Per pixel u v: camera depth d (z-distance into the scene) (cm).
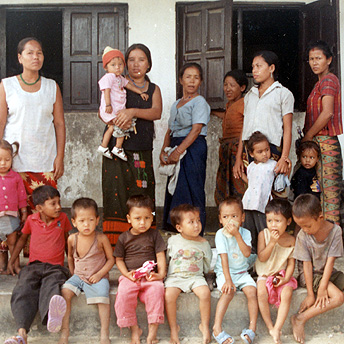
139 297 295
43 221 320
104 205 367
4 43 585
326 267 298
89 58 565
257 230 352
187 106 398
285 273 307
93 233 309
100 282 296
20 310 279
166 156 403
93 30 564
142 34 561
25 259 377
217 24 533
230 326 304
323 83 380
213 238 441
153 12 558
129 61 375
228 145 434
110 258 308
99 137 566
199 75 401
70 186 570
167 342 288
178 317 300
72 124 567
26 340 273
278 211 301
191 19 550
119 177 364
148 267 292
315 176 384
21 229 348
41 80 358
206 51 540
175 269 306
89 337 295
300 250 304
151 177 376
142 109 367
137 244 308
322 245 299
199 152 393
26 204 345
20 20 739
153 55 561
